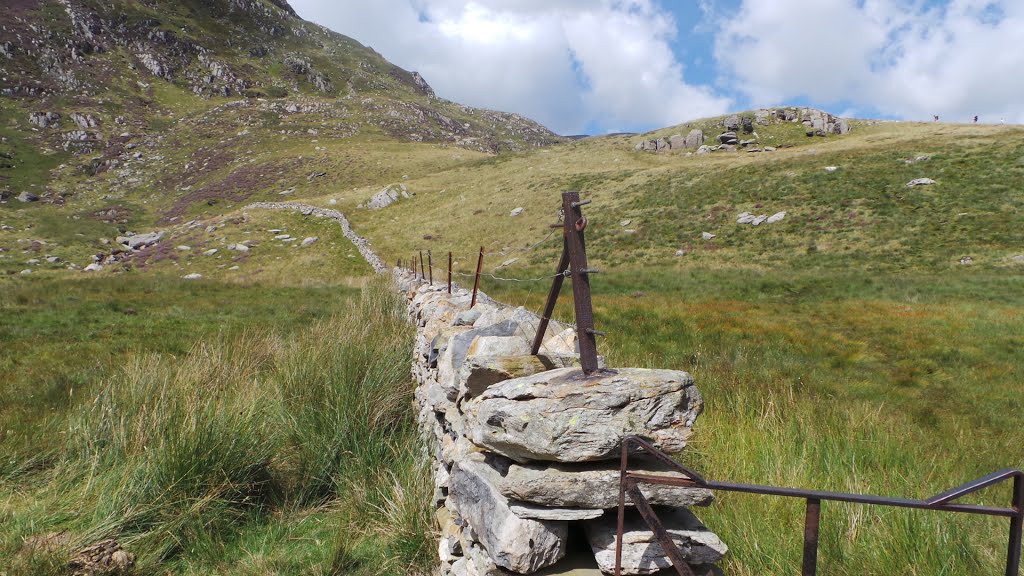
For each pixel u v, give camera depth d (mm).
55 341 11180
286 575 3305
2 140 99438
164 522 3670
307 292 22562
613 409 2195
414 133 142125
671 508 2350
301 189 76875
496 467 2674
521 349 3514
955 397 8664
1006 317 15000
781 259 28906
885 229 30453
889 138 61062
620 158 69750
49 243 48688
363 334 6703
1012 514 1551
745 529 3107
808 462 3951
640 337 12117
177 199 81125
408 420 5656
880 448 4703
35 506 3936
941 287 20812
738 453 4191
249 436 4422
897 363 10891
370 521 3842
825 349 11852
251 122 127375
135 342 11195
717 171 46281
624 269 29906
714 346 11555
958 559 2902
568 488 2145
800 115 84438
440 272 22359
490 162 76562
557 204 45500
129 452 4457
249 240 43031
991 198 31719
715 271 27266
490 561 2359
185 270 37219
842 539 3059
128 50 156875
